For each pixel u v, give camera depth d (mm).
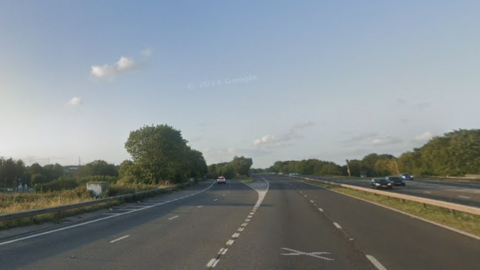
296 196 31969
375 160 151625
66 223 15516
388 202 23312
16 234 12359
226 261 7828
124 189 32031
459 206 14438
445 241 9758
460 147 72750
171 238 11055
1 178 113875
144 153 56594
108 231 12875
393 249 8820
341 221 14641
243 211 19656
